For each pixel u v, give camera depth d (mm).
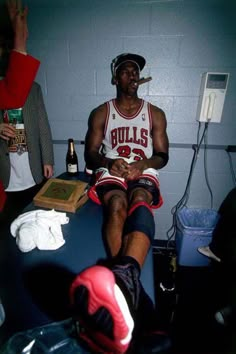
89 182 1670
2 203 1314
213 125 1787
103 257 977
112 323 580
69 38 1681
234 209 1795
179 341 1212
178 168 1934
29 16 1643
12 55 1076
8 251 1003
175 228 2082
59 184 1458
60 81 1798
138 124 1629
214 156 1865
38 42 1707
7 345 662
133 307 687
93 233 1139
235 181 1917
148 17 1582
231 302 1262
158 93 1750
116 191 1274
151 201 1299
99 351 664
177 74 1694
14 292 808
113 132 1651
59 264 934
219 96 1646
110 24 1622
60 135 1958
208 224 1929
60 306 765
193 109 1768
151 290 846
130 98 1606
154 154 1646
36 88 1632
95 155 1629
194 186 1970
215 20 1551
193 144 1851
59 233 1076
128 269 743
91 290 580
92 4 1587
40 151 1735
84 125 1909
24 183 1698
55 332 695
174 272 1654
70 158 1828
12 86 1125
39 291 816
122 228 1036
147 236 900
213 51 1620
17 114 1549
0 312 724
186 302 1452
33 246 1011
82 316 619
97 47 1686
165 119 1662
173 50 1641
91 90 1801
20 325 708
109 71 1735
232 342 1120
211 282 1624
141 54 1671
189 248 1748
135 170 1367
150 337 722
